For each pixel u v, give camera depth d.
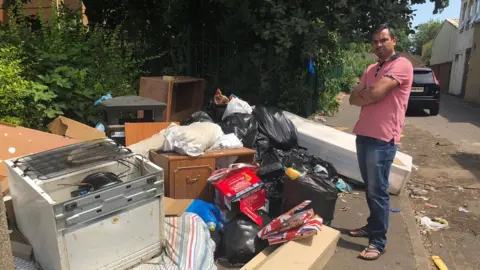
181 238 3.10
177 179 3.76
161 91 5.32
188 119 5.53
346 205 4.51
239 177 3.63
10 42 5.11
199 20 7.60
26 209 2.76
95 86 5.28
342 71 17.62
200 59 7.75
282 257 3.00
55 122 4.71
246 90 7.37
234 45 7.45
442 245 3.90
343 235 3.84
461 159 6.93
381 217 3.38
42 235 2.60
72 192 2.85
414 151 7.49
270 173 4.01
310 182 3.58
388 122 3.22
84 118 5.25
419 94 12.41
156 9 7.62
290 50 6.91
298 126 5.50
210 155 3.83
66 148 3.25
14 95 4.40
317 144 5.17
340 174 5.08
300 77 7.85
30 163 2.97
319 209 3.59
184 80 5.63
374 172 3.29
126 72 6.38
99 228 2.59
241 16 6.34
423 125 10.65
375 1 6.12
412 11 6.59
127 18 7.80
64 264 2.47
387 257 3.47
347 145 5.04
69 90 5.05
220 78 7.61
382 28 3.22
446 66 29.44
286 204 3.70
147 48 7.67
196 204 3.55
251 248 3.22
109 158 3.05
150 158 3.96
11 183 2.97
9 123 4.07
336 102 12.06
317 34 6.09
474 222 4.40
